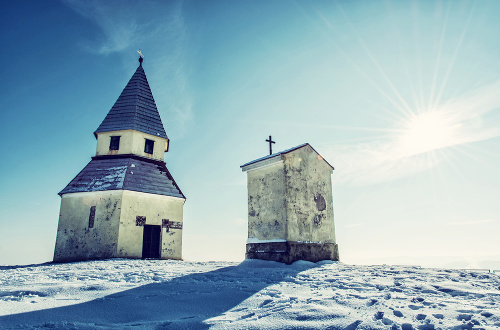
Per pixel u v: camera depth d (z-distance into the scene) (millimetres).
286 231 12312
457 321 3639
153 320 4113
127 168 21578
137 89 25922
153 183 22016
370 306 4383
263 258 12633
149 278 7898
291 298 5039
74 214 20141
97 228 19516
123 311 4465
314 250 13031
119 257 18750
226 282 7105
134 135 23391
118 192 20016
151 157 24172
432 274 8477
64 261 19203
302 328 3379
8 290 5645
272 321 3691
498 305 4539
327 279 7555
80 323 3789
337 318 3688
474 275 8328
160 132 25062
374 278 7691
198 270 10156
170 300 5125
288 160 13258
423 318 3799
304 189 13594
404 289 5859
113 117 24234
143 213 20594
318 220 13797
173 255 21297
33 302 4855
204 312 4504
